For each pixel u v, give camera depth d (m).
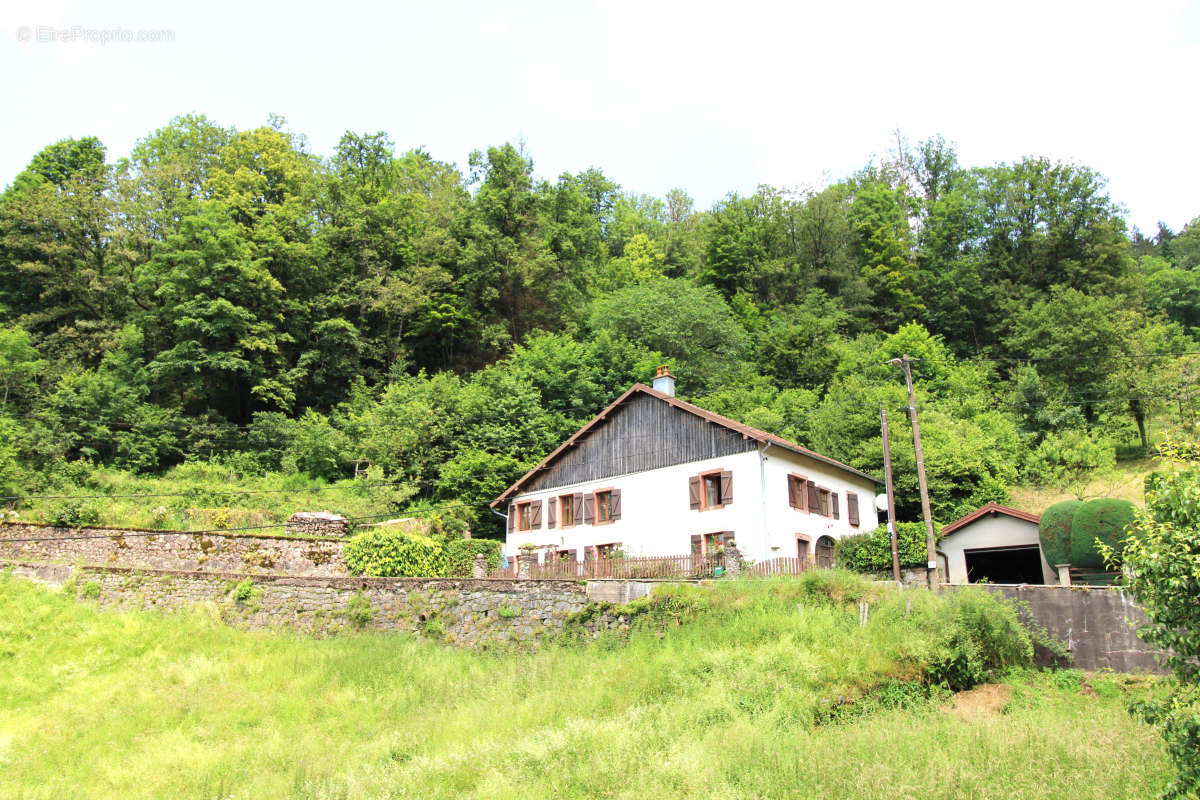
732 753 12.95
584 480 34.84
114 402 42.16
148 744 15.18
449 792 12.45
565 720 15.07
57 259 51.22
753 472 29.39
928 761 12.58
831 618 18.42
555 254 59.31
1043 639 18.17
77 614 21.00
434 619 21.30
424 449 41.69
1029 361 55.25
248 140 59.28
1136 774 11.90
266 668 18.78
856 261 71.56
